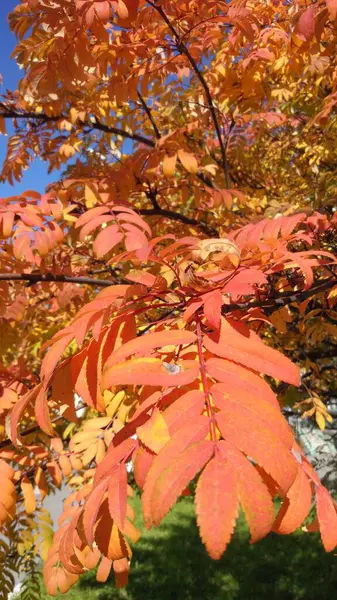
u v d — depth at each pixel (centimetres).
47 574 142
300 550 710
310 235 189
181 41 251
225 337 89
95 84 286
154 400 86
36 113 319
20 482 217
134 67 262
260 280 102
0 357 341
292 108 410
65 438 258
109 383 80
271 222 138
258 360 83
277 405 76
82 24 186
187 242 111
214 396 72
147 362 83
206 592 629
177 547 762
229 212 349
